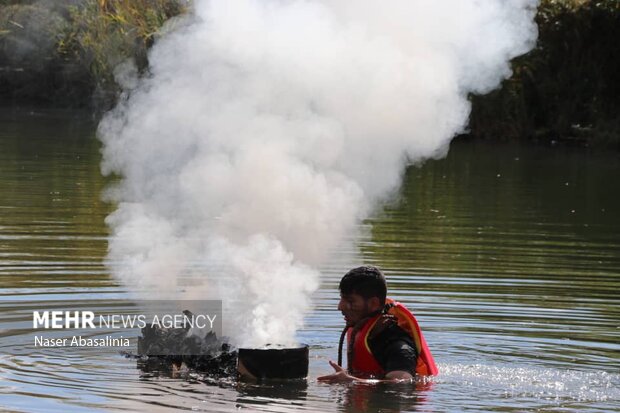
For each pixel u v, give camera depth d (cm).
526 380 1324
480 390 1266
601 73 5778
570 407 1209
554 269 2181
